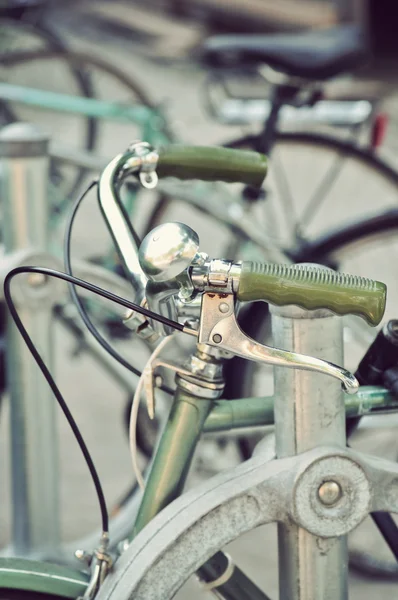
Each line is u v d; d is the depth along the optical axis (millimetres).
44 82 3941
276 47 2658
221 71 2875
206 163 1164
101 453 2625
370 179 2963
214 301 928
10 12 4117
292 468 991
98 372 3113
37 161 1722
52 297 1692
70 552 1852
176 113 5801
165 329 983
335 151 2799
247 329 1872
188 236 895
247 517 993
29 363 1700
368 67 7145
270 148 2738
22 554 1771
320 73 2650
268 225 3086
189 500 1001
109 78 3949
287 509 996
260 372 2225
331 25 7711
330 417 999
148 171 1149
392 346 1087
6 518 2336
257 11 7902
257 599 1147
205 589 1132
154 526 997
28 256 1658
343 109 2844
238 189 3068
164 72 7047
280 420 1009
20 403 1719
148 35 7961
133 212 2742
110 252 2586
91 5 8695
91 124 4148
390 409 1122
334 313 926
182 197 2178
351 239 2041
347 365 2209
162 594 977
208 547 986
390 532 1225
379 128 2760
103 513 1062
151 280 927
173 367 1050
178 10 8391
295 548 1008
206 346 1038
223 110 2930
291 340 979
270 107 2723
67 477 2518
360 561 2166
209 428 1095
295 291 911
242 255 2387
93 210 3377
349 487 994
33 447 1737
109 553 1050
